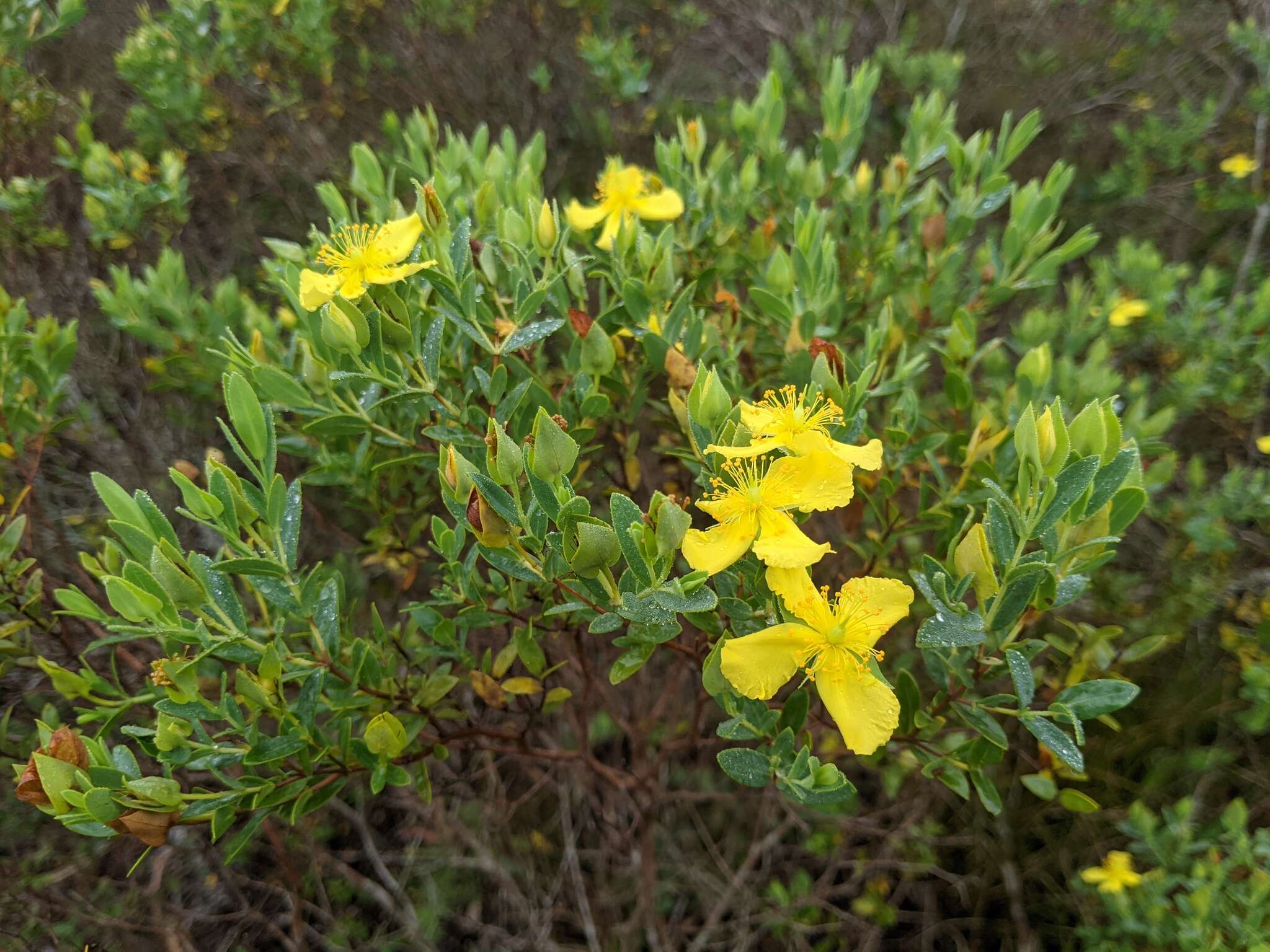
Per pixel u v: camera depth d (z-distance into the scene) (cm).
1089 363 23
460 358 18
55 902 24
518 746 21
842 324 24
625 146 39
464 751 30
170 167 28
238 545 15
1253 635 26
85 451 28
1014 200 21
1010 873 27
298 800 16
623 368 20
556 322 17
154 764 22
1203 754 26
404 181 27
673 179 23
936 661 16
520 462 14
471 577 17
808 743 16
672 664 29
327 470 21
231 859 16
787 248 25
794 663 14
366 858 30
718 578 15
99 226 27
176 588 14
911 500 25
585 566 13
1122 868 24
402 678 20
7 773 24
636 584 13
